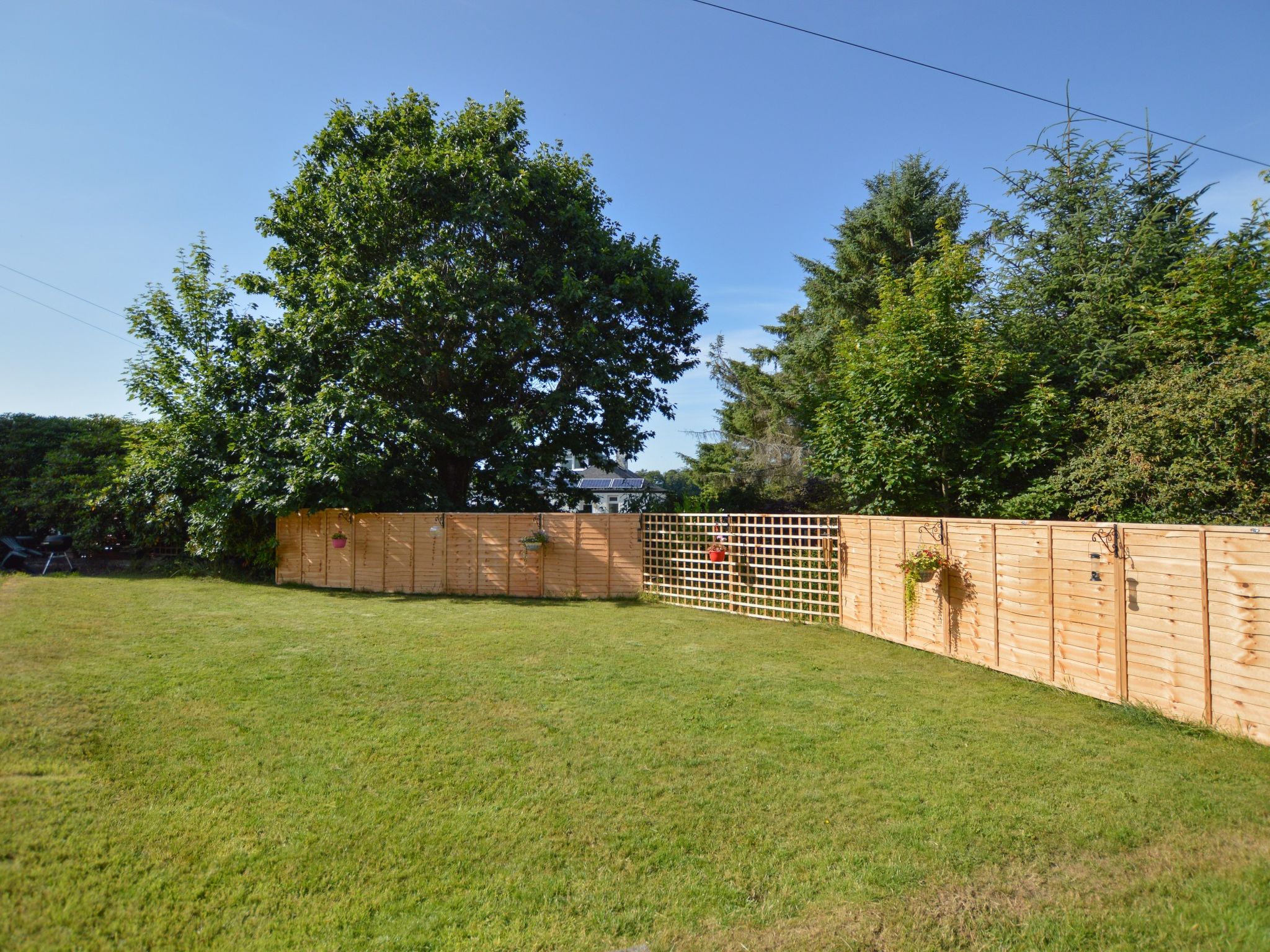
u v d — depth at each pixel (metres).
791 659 8.46
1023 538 7.45
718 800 4.35
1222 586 5.45
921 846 3.77
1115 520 9.38
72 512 18.23
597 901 3.25
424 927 3.03
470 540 14.42
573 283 15.91
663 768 4.87
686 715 6.12
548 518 14.07
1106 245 12.28
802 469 20.11
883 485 12.27
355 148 16.94
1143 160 12.49
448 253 15.50
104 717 5.53
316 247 16.56
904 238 21.44
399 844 3.73
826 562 10.99
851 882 3.42
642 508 19.77
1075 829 3.96
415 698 6.48
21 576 14.95
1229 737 5.36
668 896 3.29
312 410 14.41
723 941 2.98
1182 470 8.43
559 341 17.45
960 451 11.65
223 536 15.40
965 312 12.89
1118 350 10.77
